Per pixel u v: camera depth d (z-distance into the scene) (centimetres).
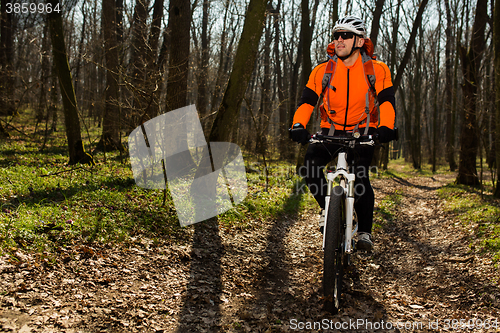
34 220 409
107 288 312
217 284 358
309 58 1327
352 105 290
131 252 399
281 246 522
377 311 313
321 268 433
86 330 245
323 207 306
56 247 364
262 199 744
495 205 784
